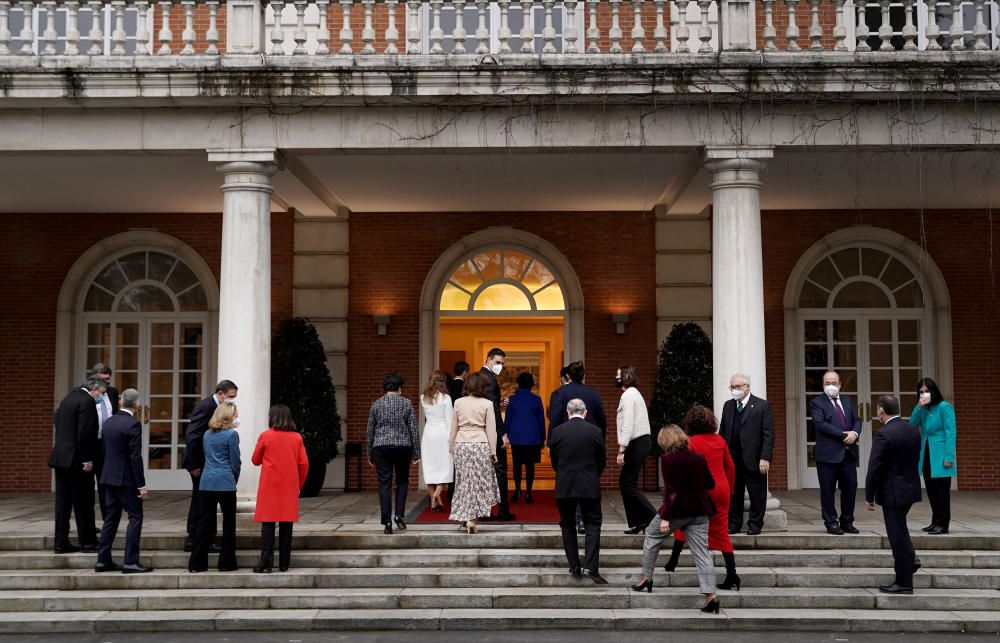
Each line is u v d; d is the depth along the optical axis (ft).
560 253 47.88
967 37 39.73
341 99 34.14
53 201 45.62
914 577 28.43
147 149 34.78
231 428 29.84
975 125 34.19
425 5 43.06
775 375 47.52
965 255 47.85
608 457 47.09
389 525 31.63
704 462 26.84
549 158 37.60
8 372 47.83
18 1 34.88
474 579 28.81
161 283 48.67
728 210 34.37
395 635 25.86
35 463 47.42
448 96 33.91
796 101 34.12
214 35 34.94
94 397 31.22
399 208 47.60
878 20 41.24
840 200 45.73
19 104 34.30
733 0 34.37
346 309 47.91
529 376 39.78
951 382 47.19
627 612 26.86
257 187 34.83
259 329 34.53
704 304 47.42
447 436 35.94
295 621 26.50
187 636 26.07
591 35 34.78
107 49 42.91
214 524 29.50
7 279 48.24
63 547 30.73
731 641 25.11
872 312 48.16
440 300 48.49
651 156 37.22
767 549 31.04
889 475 27.71
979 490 46.68
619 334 47.60
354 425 47.47
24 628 26.50
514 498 41.22
